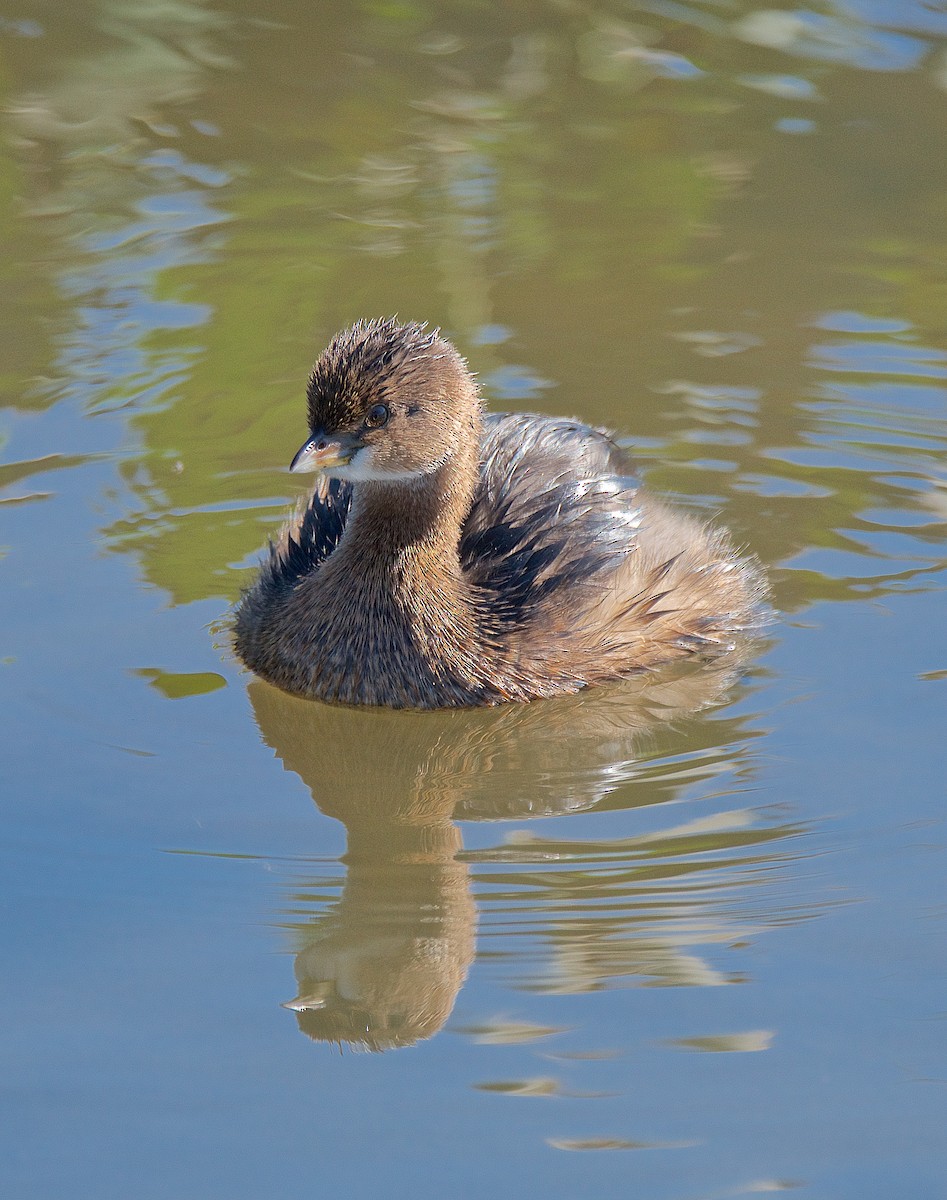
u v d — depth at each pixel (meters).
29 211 16.72
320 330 14.99
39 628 11.52
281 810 9.93
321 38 20.22
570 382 14.48
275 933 8.82
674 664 11.80
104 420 13.88
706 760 10.51
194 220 16.72
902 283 15.91
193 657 11.38
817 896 9.12
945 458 13.74
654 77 19.55
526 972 8.59
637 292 15.73
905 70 19.56
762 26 20.67
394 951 8.72
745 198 17.31
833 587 12.27
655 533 12.27
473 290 15.66
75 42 19.83
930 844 9.55
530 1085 7.87
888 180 17.55
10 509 12.77
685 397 14.39
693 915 8.99
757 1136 7.55
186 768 10.27
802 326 15.36
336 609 11.26
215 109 18.69
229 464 13.51
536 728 11.05
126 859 9.39
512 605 11.52
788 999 8.38
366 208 17.00
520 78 19.55
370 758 10.64
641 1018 8.27
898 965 8.58
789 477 13.50
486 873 9.37
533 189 17.47
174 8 20.75
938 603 12.06
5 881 9.15
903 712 10.89
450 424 11.16
